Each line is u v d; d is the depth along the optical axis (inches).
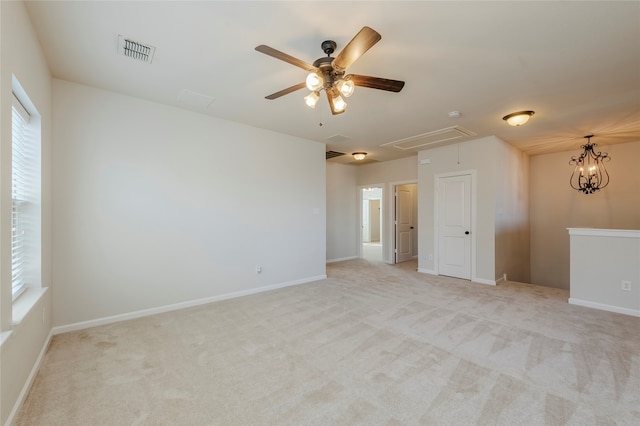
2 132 58.6
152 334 109.6
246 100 130.0
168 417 65.6
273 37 84.8
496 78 108.1
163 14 75.1
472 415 65.6
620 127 165.5
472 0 69.4
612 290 134.0
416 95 123.2
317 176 201.2
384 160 270.4
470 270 196.1
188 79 110.8
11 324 62.4
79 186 115.3
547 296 157.6
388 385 77.0
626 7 71.3
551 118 150.6
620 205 201.9
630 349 96.1
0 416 57.4
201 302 146.1
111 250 122.2
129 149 126.6
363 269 237.8
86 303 116.6
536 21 77.0
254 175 167.9
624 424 62.7
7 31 61.2
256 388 76.1
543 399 71.1
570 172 223.9
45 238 97.9
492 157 185.9
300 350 96.4
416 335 107.7
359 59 95.4
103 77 109.6
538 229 237.9
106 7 72.7
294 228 187.5
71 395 73.3
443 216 211.6
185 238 141.8
